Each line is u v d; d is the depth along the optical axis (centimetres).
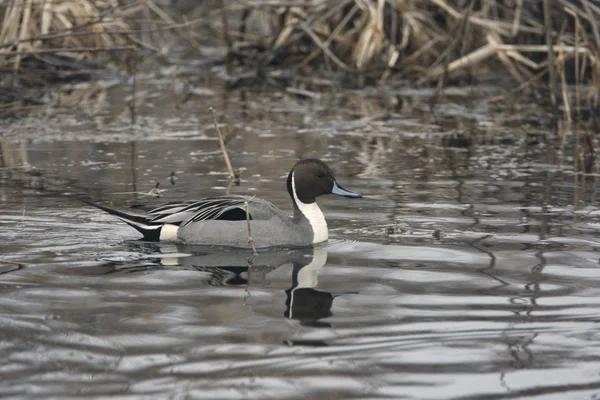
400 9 2433
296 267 1006
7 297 880
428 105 2219
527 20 2412
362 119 2033
